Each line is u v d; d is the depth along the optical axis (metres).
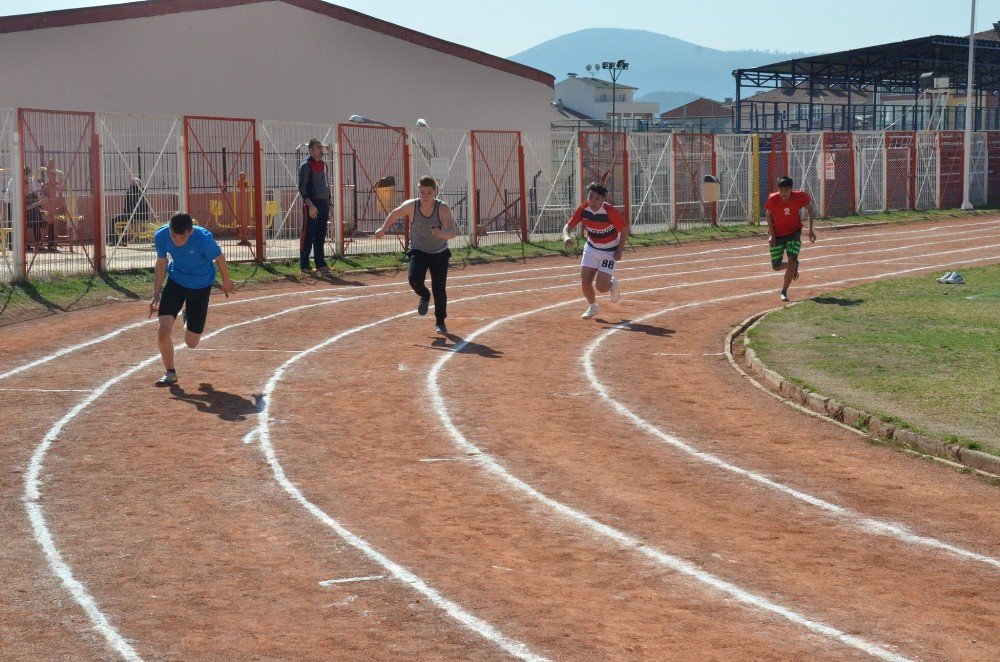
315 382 12.24
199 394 11.59
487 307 18.53
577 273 24.30
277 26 36.75
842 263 26.05
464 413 10.82
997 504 8.04
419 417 10.65
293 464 8.99
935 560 6.82
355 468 8.89
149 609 5.99
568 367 13.23
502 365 13.33
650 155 34.44
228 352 14.06
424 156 28.95
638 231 33.41
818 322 15.95
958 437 9.45
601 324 16.64
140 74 33.66
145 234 22.70
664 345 14.84
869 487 8.47
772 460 9.25
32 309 17.19
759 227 36.34
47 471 8.74
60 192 21.03
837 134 41.06
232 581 6.42
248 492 8.23
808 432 10.23
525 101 44.00
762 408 11.20
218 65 35.38
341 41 38.44
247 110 36.19
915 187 44.16
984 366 12.56
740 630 5.70
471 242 28.53
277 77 36.88
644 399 11.56
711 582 6.42
